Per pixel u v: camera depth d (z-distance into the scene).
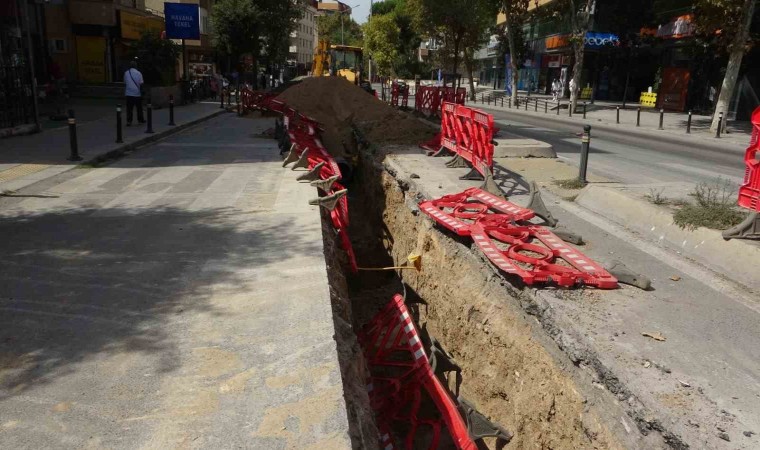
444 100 21.28
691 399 3.70
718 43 22.88
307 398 3.75
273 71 59.44
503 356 5.42
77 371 4.02
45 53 27.97
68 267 5.98
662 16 35.47
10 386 3.83
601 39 41.12
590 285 5.43
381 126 16.50
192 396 3.75
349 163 14.73
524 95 51.56
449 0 30.75
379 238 11.29
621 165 13.11
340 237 9.02
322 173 11.41
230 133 18.53
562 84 45.22
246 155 13.70
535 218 7.79
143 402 3.68
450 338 6.74
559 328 4.73
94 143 14.22
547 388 4.60
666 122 27.12
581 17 35.41
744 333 4.60
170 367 4.09
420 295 8.14
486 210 7.71
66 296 5.26
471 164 10.54
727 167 13.47
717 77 30.52
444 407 5.37
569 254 6.04
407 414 5.93
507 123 25.06
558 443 4.32
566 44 45.59
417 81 34.47
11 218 7.79
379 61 63.97
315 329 4.70
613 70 45.19
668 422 3.48
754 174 5.87
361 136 16.19
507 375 5.31
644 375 3.96
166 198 9.09
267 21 42.22
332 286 5.88
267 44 46.69
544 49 52.28
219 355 4.27
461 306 6.47
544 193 9.54
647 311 4.96
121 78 34.62
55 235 7.05
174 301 5.20
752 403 3.68
